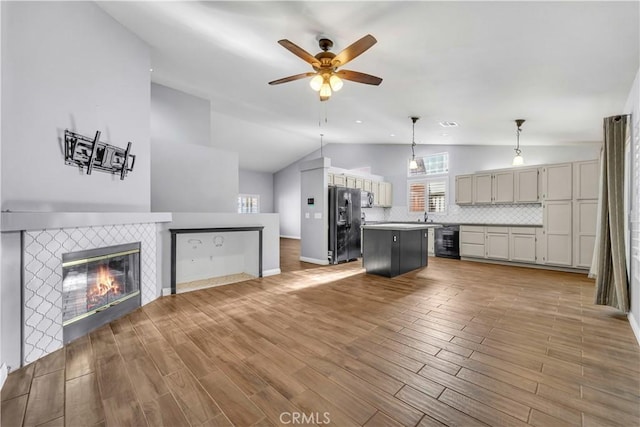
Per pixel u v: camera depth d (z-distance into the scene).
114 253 2.76
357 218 6.29
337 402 1.55
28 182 2.09
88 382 1.75
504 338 2.35
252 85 4.52
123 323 2.68
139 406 1.52
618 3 1.77
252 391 1.65
